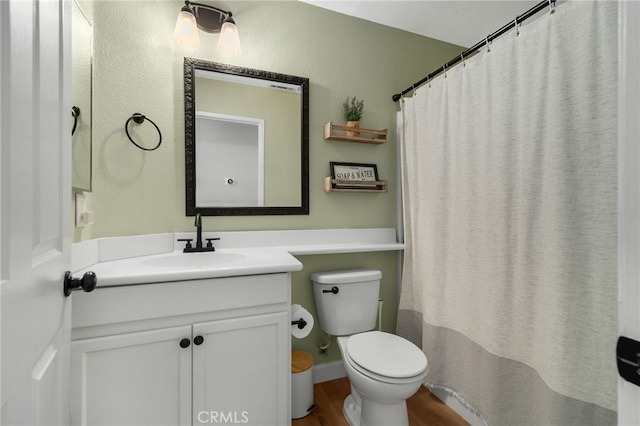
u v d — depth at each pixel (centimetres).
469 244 139
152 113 141
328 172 183
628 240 35
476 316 135
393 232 198
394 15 188
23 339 47
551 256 103
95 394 91
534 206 112
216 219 156
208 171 154
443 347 154
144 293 97
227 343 107
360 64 191
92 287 71
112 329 93
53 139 62
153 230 140
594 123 94
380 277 168
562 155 100
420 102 170
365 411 126
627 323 34
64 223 70
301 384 148
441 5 178
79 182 108
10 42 43
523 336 115
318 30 179
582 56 97
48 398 61
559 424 98
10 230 43
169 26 146
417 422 145
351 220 188
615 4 90
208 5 153
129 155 134
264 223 166
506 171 122
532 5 176
